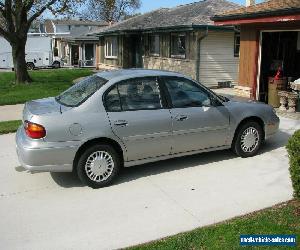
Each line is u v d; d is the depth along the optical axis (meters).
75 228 4.87
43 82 21.33
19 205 5.55
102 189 6.04
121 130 6.05
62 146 5.74
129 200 5.63
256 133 7.32
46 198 5.76
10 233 4.78
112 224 4.95
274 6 10.77
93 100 5.98
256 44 12.02
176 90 6.60
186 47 19.31
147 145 6.32
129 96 6.22
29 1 19.08
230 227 4.62
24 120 5.98
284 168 6.73
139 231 4.76
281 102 11.24
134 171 6.75
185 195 5.75
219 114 6.86
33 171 5.75
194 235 4.48
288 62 12.80
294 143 4.85
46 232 4.79
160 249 4.23
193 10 21.81
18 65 20.58
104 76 6.53
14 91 18.00
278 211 5.03
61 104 6.27
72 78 24.11
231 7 21.47
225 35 18.78
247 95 12.57
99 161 6.02
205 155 7.50
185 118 6.54
